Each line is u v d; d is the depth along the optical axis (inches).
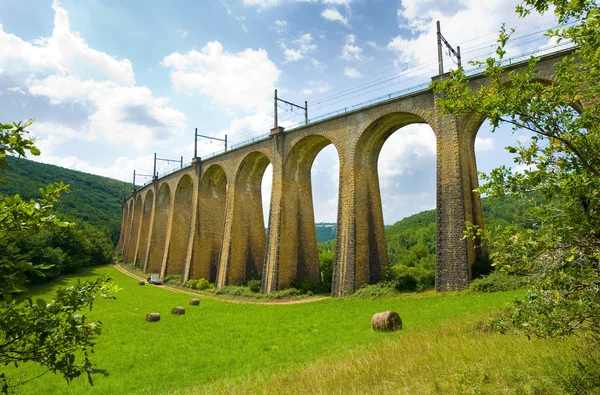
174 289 1879.9
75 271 2395.4
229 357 605.0
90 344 164.2
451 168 981.2
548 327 186.4
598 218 175.8
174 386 486.9
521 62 850.8
